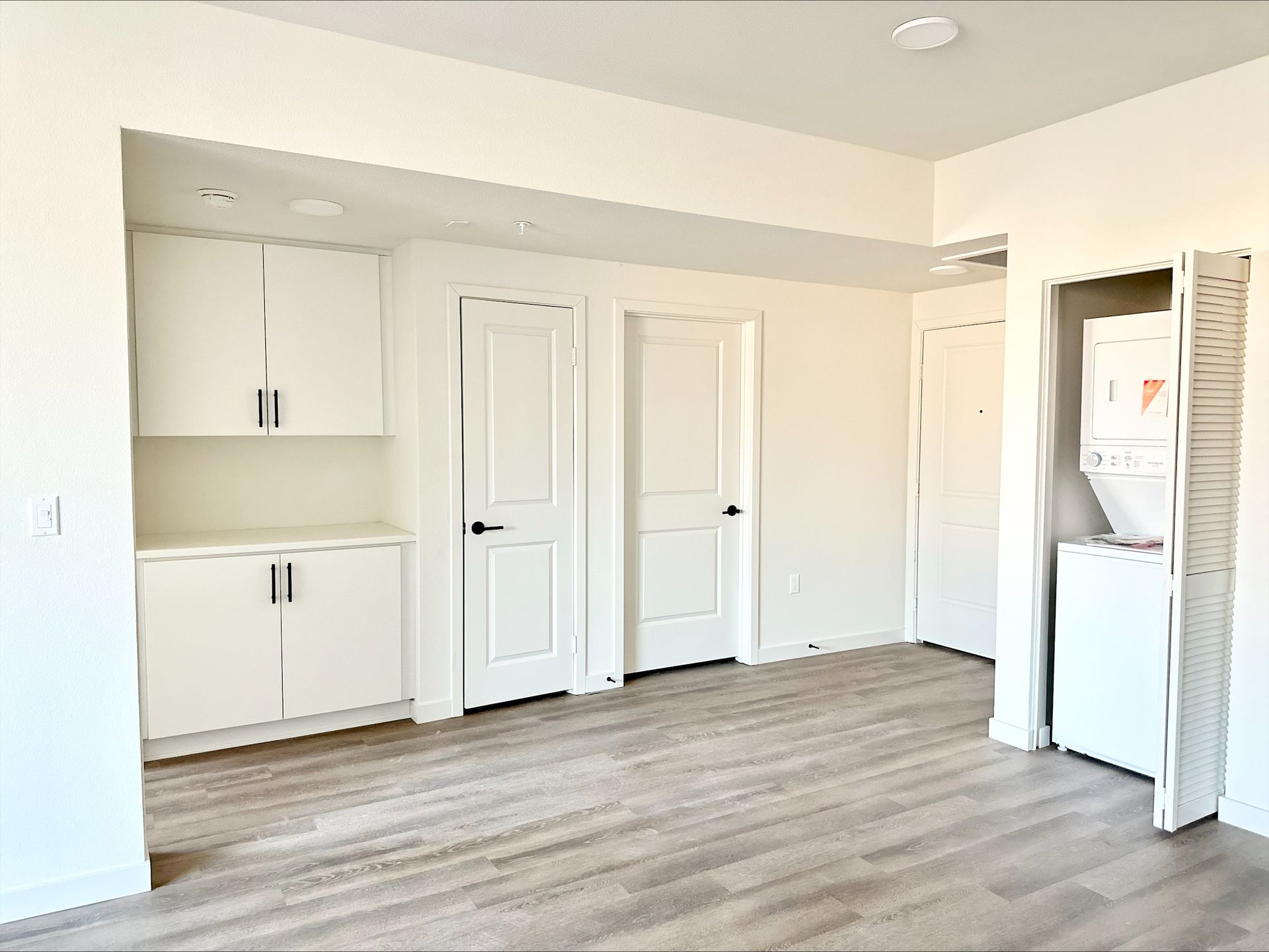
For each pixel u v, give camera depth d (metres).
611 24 2.58
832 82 3.02
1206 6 2.46
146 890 2.42
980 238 3.79
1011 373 3.65
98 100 2.31
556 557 4.21
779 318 4.85
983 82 3.03
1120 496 3.49
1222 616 2.90
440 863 2.59
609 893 2.42
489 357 3.96
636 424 4.52
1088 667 3.39
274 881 2.48
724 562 4.84
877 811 2.96
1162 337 3.24
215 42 2.46
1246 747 2.88
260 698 3.53
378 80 2.71
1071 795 3.11
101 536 2.36
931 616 5.30
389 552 3.77
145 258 3.45
